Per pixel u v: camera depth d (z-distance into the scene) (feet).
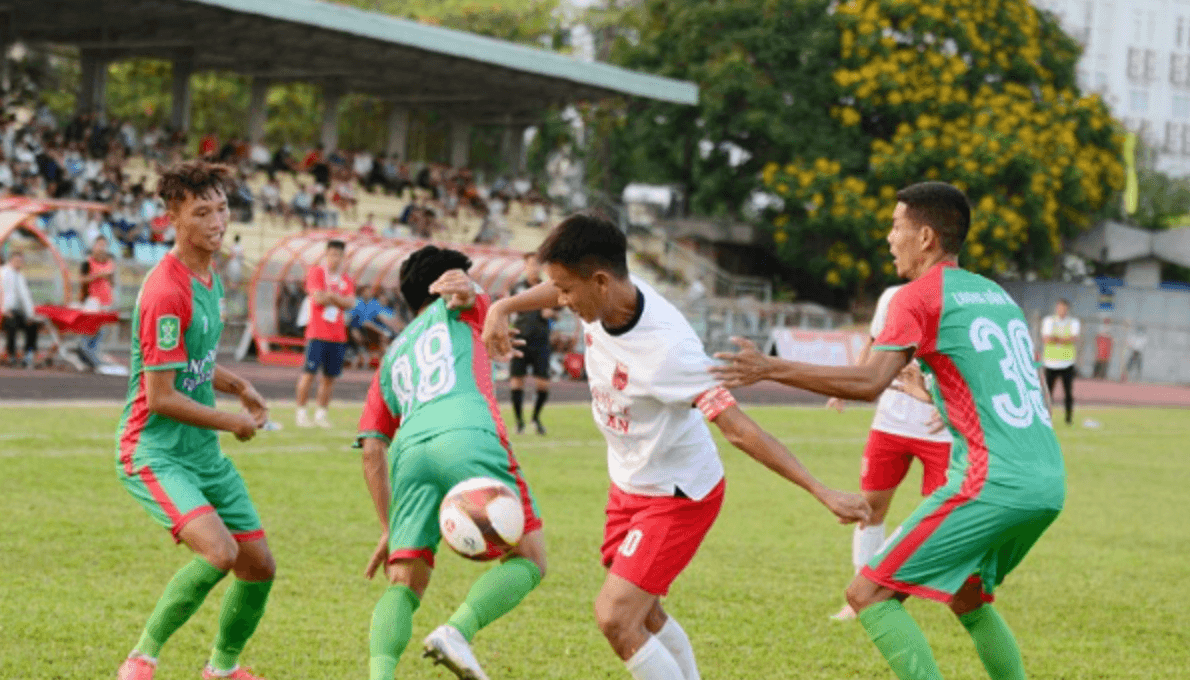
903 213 18.01
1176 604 28.60
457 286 18.12
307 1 108.47
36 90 128.98
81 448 42.27
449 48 118.32
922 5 141.79
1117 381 145.28
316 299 52.47
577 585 27.12
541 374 56.49
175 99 126.82
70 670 19.30
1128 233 160.04
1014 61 146.92
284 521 32.48
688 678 17.95
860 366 16.88
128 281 87.71
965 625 18.74
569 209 146.82
